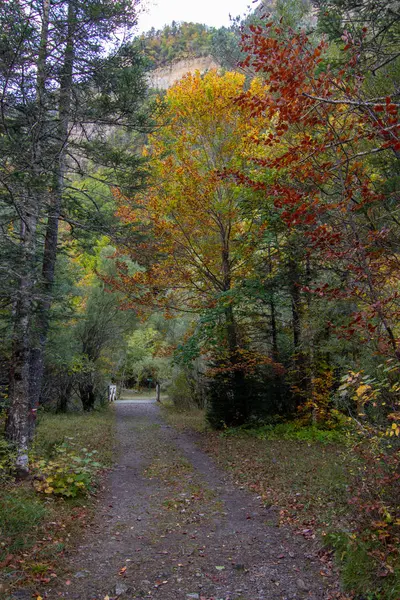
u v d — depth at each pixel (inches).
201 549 221.1
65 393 922.7
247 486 346.3
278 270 557.3
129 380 2268.7
